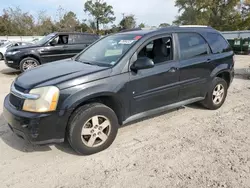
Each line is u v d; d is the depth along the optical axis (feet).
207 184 8.83
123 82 11.29
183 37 14.07
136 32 13.53
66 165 10.09
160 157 10.63
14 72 33.55
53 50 30.96
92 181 9.06
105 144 11.17
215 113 16.02
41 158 10.60
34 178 9.24
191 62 14.07
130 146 11.61
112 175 9.41
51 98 9.61
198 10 149.07
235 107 17.26
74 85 10.05
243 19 147.43
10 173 9.53
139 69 11.60
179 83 13.65
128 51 11.77
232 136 12.62
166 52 13.19
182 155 10.78
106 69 11.06
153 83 12.43
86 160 10.46
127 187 8.71
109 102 11.41
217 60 15.65
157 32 13.02
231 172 9.53
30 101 9.62
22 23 162.20
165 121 14.61
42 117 9.49
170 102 13.62
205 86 15.29
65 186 8.80
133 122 14.40
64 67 11.93
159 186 8.75
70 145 10.75
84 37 33.32
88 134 10.56
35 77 10.79
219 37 16.49
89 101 10.84
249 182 8.95
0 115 15.48
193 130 13.39
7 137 12.45
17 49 29.84
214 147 11.48
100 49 13.69
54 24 166.30
